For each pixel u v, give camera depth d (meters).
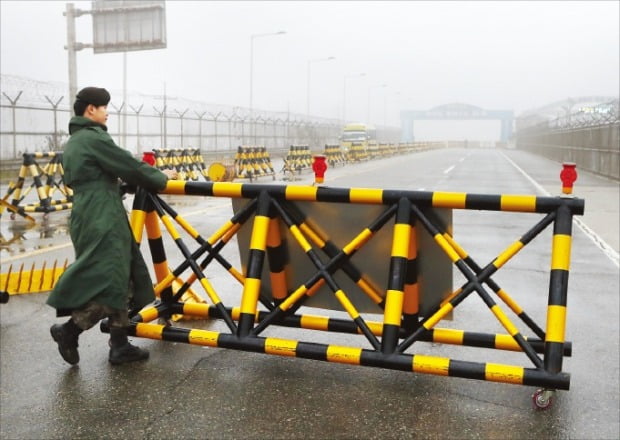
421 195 4.03
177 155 20.44
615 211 14.15
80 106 4.28
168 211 4.78
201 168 21.80
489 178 25.23
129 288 4.44
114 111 29.55
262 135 51.66
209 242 4.69
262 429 3.61
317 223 4.38
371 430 3.60
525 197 3.88
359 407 3.89
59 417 3.76
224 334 4.36
